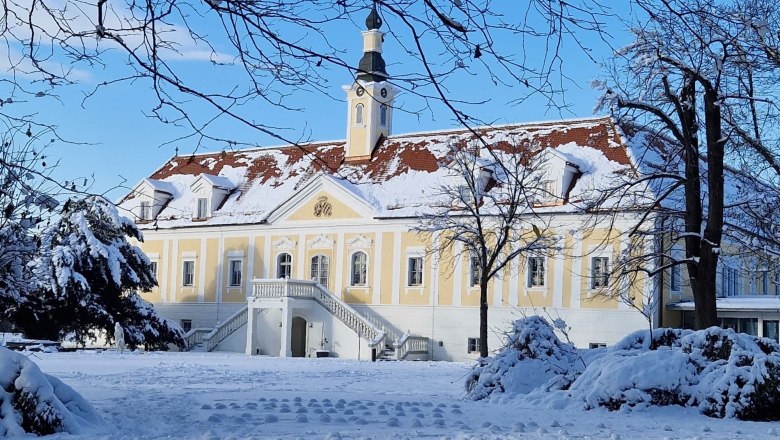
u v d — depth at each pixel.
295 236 60.59
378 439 12.25
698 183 27.50
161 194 67.00
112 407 16.64
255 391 22.75
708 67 24.53
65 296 51.69
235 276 63.09
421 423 14.65
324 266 59.53
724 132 26.77
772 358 17.06
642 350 20.34
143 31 8.04
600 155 52.38
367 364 45.22
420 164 59.38
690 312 50.31
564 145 53.97
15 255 19.34
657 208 32.12
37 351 50.12
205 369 36.69
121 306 55.22
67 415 12.95
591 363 19.52
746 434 14.03
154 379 28.95
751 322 47.91
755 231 29.39
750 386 16.73
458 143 45.44
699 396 17.41
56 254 51.22
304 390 24.42
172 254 65.69
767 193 28.06
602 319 50.12
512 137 46.16
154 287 66.31
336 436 12.28
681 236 27.53
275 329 58.09
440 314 55.09
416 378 32.47
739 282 54.66
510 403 19.78
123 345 53.16
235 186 66.06
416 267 56.38
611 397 17.77
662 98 26.89
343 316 56.19
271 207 62.41
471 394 21.19
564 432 13.20
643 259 29.42
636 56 25.58
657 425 15.36
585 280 50.62
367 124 62.03
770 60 23.38
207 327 63.22
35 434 12.59
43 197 10.62
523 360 21.23
